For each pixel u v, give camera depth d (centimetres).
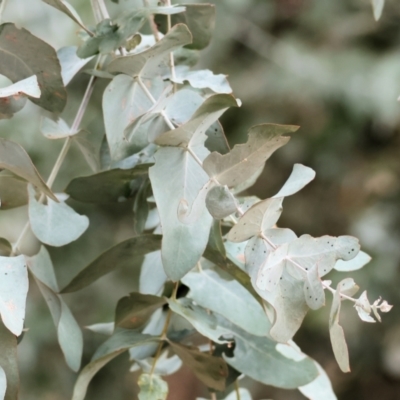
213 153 98
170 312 107
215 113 99
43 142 219
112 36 106
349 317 255
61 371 246
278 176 268
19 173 100
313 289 98
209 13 111
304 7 262
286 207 271
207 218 100
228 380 109
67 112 202
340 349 97
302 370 108
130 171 107
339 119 257
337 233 268
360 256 106
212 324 105
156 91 106
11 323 95
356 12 261
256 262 99
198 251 100
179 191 101
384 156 263
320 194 270
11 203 108
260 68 259
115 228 246
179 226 100
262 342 109
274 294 98
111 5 164
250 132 97
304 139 262
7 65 104
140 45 114
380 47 258
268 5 261
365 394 267
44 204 108
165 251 99
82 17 196
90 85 113
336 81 252
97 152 116
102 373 255
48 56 104
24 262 97
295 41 260
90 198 109
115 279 249
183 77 107
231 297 106
